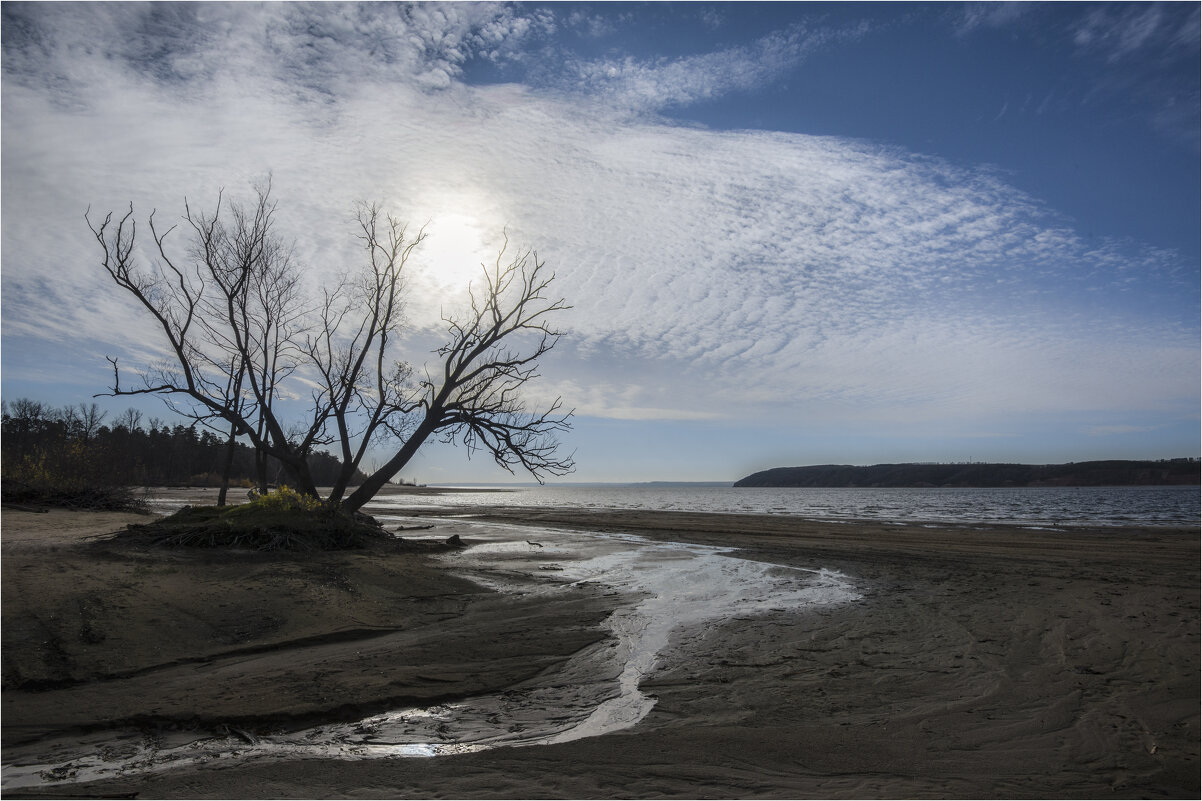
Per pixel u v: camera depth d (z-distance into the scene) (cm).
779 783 505
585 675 795
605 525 3031
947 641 945
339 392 2142
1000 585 1415
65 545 1291
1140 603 1207
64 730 607
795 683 759
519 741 595
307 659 827
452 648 891
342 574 1244
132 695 686
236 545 1423
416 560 1576
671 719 648
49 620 824
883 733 608
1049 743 583
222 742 592
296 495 1742
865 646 921
